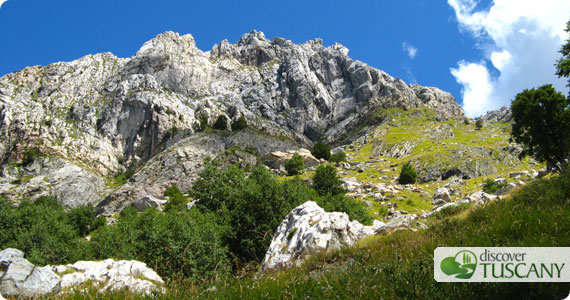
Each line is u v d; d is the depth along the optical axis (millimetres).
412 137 133375
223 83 190000
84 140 139375
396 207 58500
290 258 16344
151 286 11742
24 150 126688
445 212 22812
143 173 117875
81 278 12039
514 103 41469
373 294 6855
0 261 11172
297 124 171125
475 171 89812
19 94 157625
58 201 107500
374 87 187750
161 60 181250
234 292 8258
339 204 40375
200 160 121188
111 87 170000
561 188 11164
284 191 31531
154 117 145875
